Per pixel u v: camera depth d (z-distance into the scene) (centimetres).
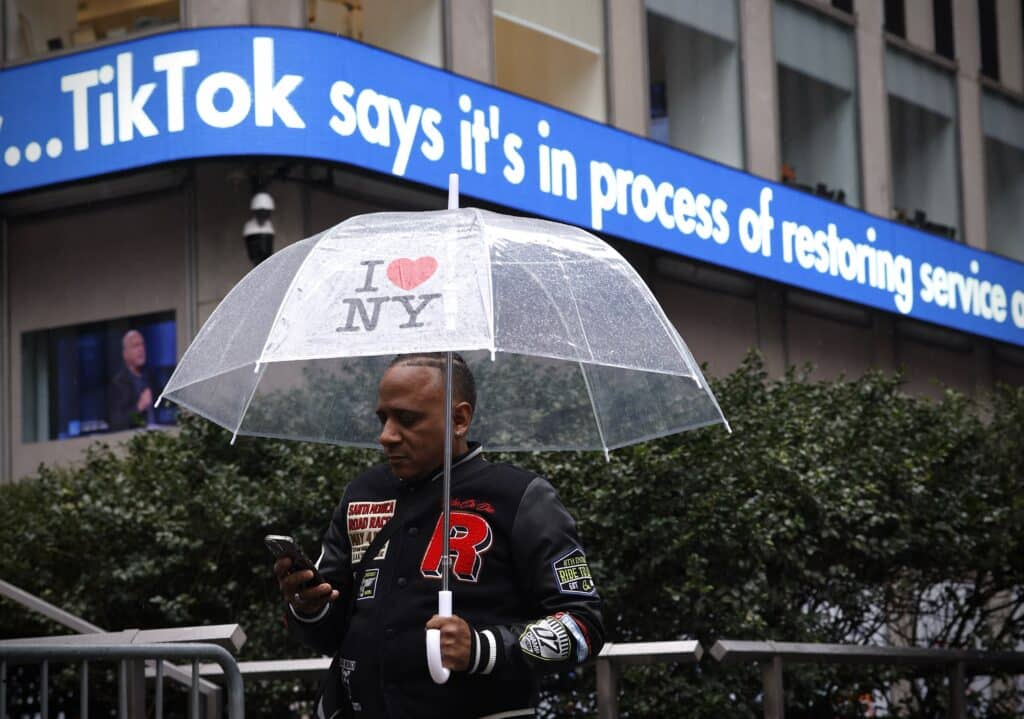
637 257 1559
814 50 1814
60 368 1362
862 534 861
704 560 768
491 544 355
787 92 1762
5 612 822
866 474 867
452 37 1391
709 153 1658
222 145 1225
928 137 1992
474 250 358
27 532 830
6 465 1371
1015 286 2084
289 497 799
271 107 1226
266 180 1261
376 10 1348
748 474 800
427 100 1311
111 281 1343
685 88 1639
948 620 934
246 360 352
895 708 892
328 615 370
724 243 1616
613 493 773
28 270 1383
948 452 913
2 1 1343
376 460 809
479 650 333
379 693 353
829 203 1769
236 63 1231
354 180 1327
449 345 336
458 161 1331
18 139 1317
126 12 1305
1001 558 898
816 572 830
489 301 344
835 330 1823
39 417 1366
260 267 385
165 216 1324
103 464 892
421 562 356
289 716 808
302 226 1291
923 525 894
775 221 1686
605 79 1547
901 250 1878
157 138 1247
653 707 771
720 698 766
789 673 806
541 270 368
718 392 868
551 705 785
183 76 1241
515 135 1387
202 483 841
